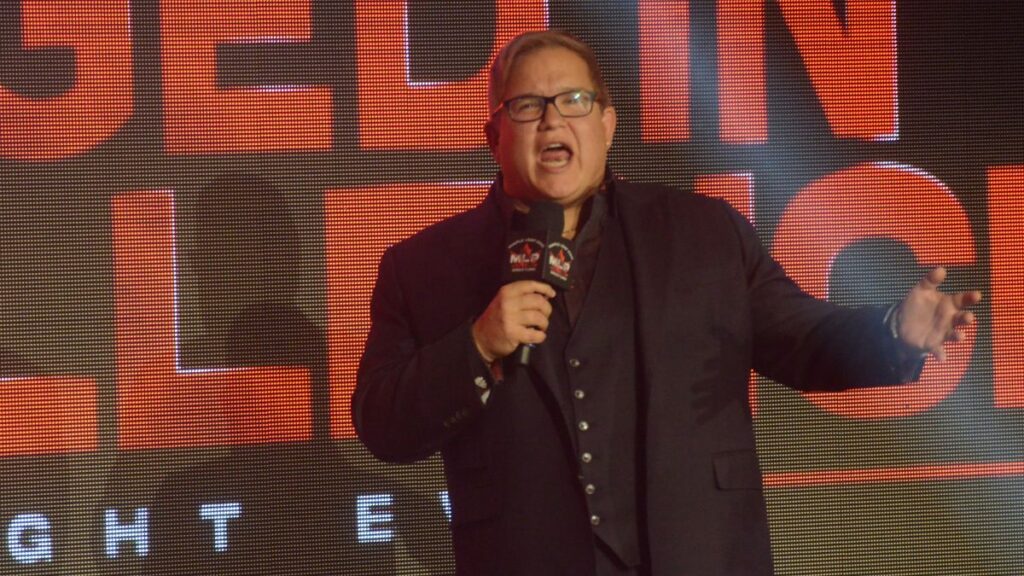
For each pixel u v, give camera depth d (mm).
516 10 8906
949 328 4902
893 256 9156
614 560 5230
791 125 9109
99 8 8570
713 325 5449
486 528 5344
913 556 9102
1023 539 9156
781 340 5574
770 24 9109
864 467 9070
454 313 5605
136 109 8594
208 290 8633
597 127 5516
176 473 8586
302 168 8727
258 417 8664
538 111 5461
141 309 8578
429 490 8773
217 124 8664
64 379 8500
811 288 9102
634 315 5422
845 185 9133
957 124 9227
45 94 8523
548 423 5336
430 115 8828
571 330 5418
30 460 8461
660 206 5660
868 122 9172
